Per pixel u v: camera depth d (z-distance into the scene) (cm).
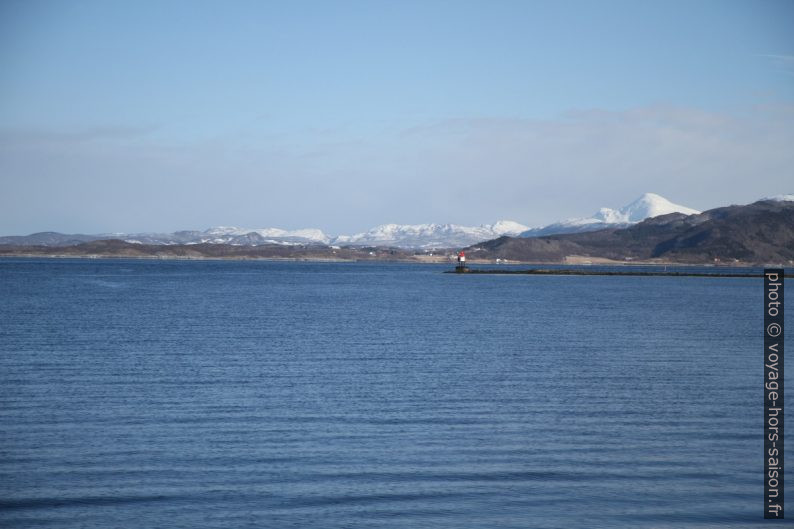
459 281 19450
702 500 1966
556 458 2292
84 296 10238
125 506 1866
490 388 3381
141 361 4062
